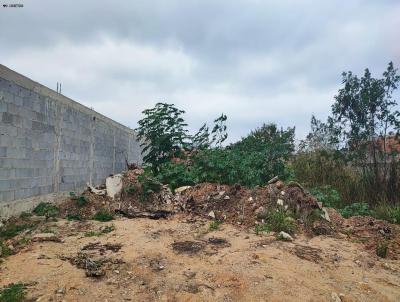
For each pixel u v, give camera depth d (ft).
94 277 14.24
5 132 21.57
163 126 35.83
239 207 25.61
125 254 16.89
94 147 37.50
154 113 36.14
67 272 14.56
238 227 23.07
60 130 29.17
